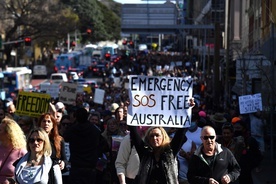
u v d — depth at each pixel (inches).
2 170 416.5
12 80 2640.3
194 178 402.6
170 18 2516.0
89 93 1686.8
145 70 3595.0
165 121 418.6
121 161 427.2
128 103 418.6
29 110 691.4
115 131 579.5
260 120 810.8
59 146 469.1
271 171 809.5
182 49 4505.4
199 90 1958.7
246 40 2071.9
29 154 390.6
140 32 2394.2
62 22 3353.8
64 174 551.2
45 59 4899.1
